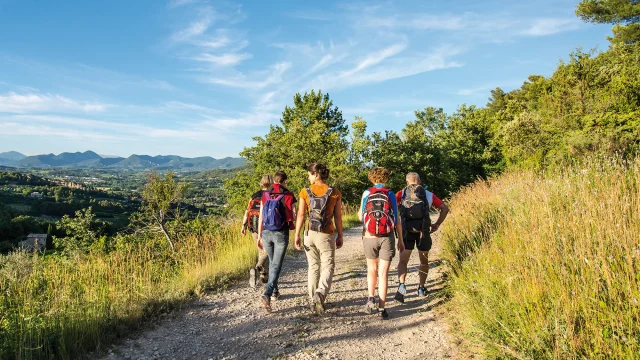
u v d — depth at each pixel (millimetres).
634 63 17828
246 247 8180
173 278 6332
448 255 6062
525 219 5016
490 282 3957
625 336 2566
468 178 39781
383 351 3641
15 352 3277
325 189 4758
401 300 4934
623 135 12102
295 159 22641
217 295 5535
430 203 5109
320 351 3682
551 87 19562
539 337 2914
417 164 32906
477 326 3457
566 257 3516
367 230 4453
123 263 6684
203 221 11141
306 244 4797
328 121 33406
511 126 19109
